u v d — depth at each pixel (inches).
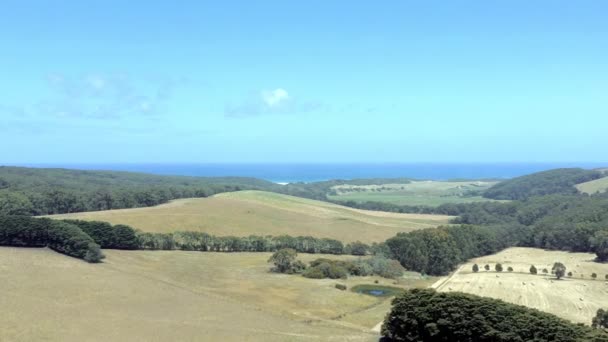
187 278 4441.4
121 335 2709.2
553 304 4306.1
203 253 5743.1
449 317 2847.0
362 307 4089.6
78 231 4613.7
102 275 4055.1
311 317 3639.3
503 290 4857.3
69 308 3117.6
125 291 3678.6
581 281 5310.0
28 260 4143.7
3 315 2807.6
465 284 5182.1
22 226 4507.9
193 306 3516.2
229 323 3154.5
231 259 5590.6
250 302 3882.9
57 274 3880.4
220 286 4315.9
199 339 2753.4
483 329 2748.5
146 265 4746.6
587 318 3853.3
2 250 4325.8
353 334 3152.1
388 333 3053.6
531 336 2600.9
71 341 2532.0
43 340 2496.3
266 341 2805.1
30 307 3024.1
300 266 5285.4
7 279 3558.1
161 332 2824.8
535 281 5315.0
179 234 5915.4
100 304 3289.9
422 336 2938.0
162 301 3553.2
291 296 4192.9
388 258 5876.0
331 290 4522.6
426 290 3058.6
